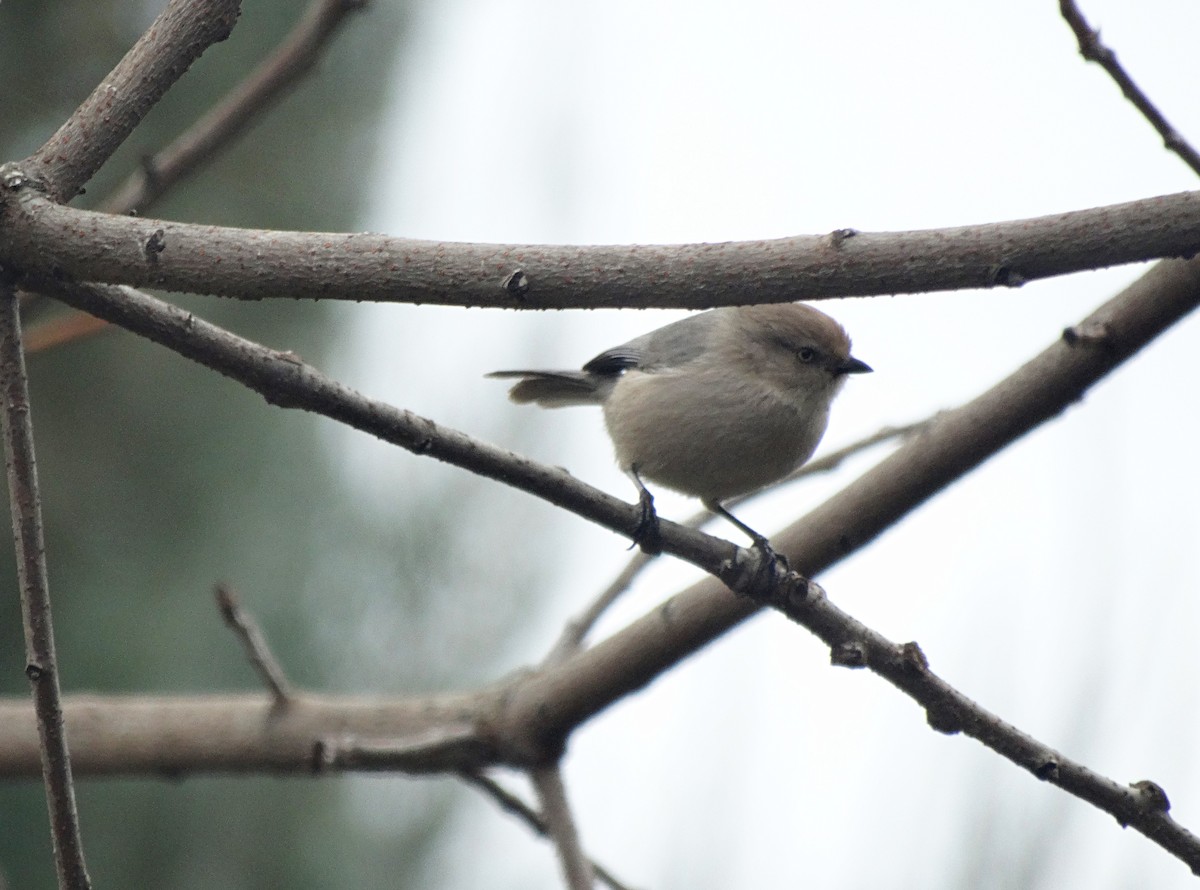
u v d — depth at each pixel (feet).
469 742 28.43
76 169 19.90
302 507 45.83
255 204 44.80
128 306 19.81
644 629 27.61
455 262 18.92
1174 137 22.21
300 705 30.40
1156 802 22.49
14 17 39.99
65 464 43.04
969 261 18.20
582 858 27.43
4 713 30.14
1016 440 25.12
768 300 18.81
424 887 45.42
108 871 41.37
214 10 20.58
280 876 42.80
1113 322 24.02
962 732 22.89
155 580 43.32
